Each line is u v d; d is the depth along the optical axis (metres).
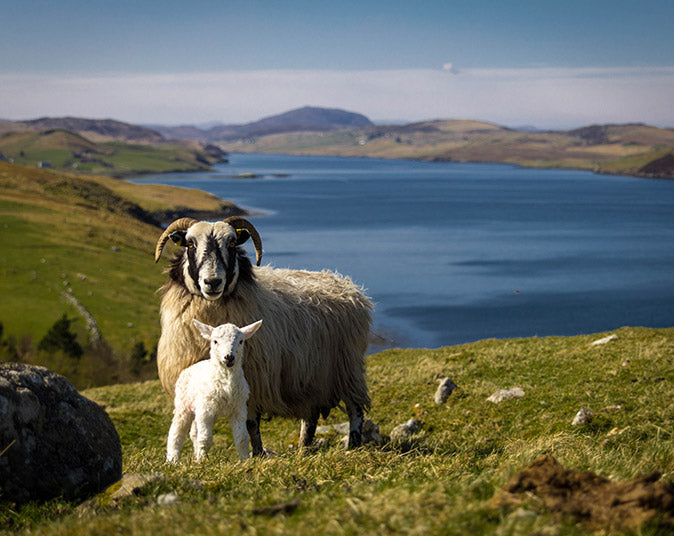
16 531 5.24
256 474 6.36
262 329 9.68
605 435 11.20
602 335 23.66
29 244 105.44
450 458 7.60
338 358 11.50
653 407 12.67
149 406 20.72
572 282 95.06
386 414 16.70
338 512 4.42
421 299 81.12
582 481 4.50
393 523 4.01
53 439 6.08
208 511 4.88
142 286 93.25
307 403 11.00
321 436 14.48
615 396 14.06
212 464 7.09
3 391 5.83
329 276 12.06
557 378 16.88
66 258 100.25
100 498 5.70
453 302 79.88
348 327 11.55
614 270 105.75
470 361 21.30
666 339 19.62
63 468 6.05
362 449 7.84
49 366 57.28
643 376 15.22
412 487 5.09
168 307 9.69
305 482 6.06
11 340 64.81
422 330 66.25
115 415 18.59
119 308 80.69
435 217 193.50
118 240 124.75
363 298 11.97
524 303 80.38
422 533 3.81
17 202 141.62
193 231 9.39
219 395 7.71
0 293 79.81
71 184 180.50
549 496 4.36
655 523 3.90
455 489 4.88
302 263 104.44
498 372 18.92
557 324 70.19
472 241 140.75
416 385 19.00
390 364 24.64
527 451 7.36
